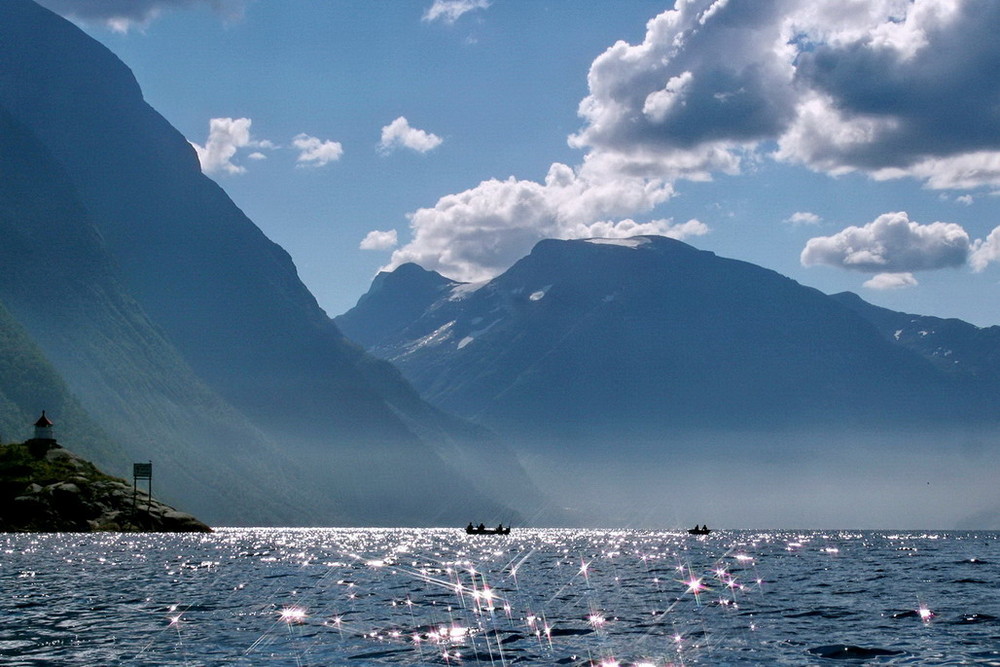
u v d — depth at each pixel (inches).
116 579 2549.2
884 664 1251.2
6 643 1406.3
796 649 1373.0
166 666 1233.4
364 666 1231.5
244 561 3516.2
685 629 1581.0
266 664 1247.5
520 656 1309.1
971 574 3034.0
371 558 3946.9
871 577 2874.0
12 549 3887.8
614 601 2060.8
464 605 1953.7
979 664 1245.7
